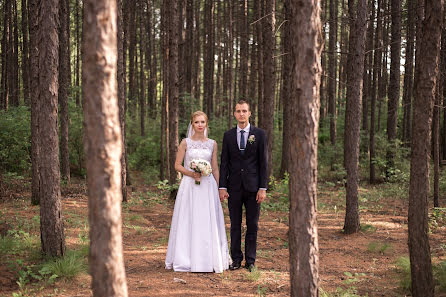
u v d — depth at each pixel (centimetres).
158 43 2662
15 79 1828
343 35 2112
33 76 805
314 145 260
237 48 2338
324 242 654
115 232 179
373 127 1430
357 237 686
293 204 264
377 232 724
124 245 583
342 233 718
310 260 263
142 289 386
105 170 175
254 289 402
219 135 1812
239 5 1981
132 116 2236
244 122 460
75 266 429
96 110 173
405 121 1731
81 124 1453
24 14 1716
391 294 408
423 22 358
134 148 1972
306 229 262
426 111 360
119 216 181
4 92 1653
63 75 1199
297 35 255
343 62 2217
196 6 2347
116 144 179
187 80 2272
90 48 173
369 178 1493
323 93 1983
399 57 1441
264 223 797
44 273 411
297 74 257
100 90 173
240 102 459
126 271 453
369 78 1819
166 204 1002
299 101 257
